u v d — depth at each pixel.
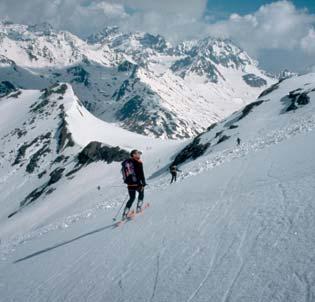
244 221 10.32
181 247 10.15
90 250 13.13
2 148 185.75
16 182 154.75
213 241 9.73
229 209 11.95
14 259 17.61
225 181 17.72
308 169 14.03
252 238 9.03
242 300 6.77
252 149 33.91
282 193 11.66
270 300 6.49
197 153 97.06
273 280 6.99
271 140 37.91
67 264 12.70
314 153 17.41
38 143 176.00
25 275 13.60
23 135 188.38
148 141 172.75
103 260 11.54
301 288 6.43
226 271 7.97
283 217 9.55
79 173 127.94
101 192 98.88
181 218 12.67
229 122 111.81
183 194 17.69
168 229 11.97
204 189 17.27
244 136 86.19
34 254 16.80
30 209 113.19
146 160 130.88
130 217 15.23
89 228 17.73
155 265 9.63
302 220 8.88
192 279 8.20
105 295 9.25
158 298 8.01
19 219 105.19
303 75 129.50
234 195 13.70
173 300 7.67
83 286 10.31
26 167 163.25
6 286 13.21
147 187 39.19
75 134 173.12
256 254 8.19
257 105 110.81
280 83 127.50
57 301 10.16
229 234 9.80
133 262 10.45
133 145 161.75
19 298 11.48
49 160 161.88
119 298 8.77
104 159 130.38
